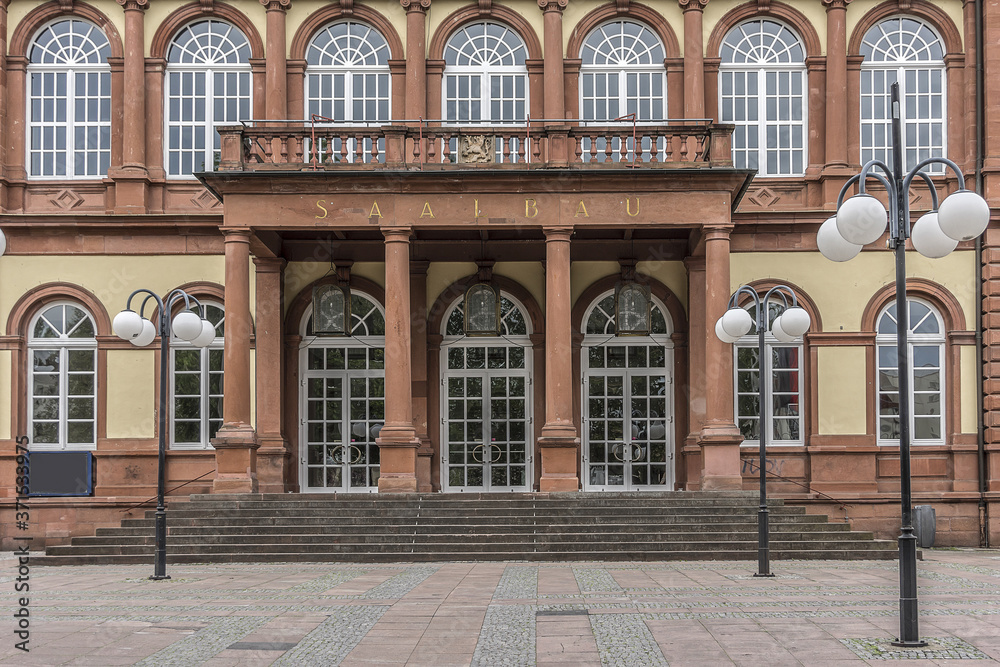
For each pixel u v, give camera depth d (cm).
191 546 1548
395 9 2067
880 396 2008
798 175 2055
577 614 945
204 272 2025
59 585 1235
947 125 2041
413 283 2059
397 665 723
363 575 1320
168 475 1992
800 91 2067
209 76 2077
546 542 1542
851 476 1969
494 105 2067
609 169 1755
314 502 1664
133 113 2039
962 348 1986
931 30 2061
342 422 2067
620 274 2064
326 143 1973
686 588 1142
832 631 845
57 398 2023
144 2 2052
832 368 1994
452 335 2086
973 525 1942
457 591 1130
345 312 1938
